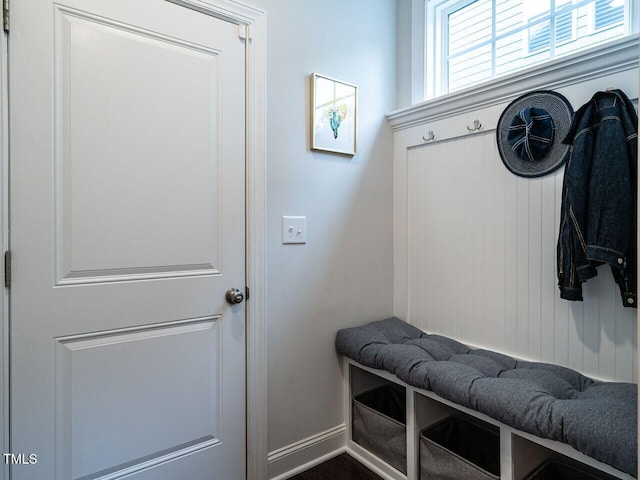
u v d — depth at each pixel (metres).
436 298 1.95
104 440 1.28
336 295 1.90
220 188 1.51
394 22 2.14
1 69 1.10
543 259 1.53
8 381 1.12
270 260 1.66
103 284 1.27
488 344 1.73
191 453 1.46
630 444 0.92
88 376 1.25
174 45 1.39
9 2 1.11
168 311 1.40
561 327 1.49
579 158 1.31
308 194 1.78
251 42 1.57
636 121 1.24
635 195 1.23
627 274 1.23
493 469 1.57
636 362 1.30
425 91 2.03
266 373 1.64
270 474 1.66
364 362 1.70
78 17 1.21
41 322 1.17
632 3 1.40
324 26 1.83
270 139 1.64
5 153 1.11
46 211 1.17
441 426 1.61
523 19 1.76
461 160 1.83
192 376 1.46
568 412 1.06
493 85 1.64
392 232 2.14
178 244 1.42
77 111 1.21
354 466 1.78
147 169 1.34
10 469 1.13
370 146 2.04
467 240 1.81
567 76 1.43
